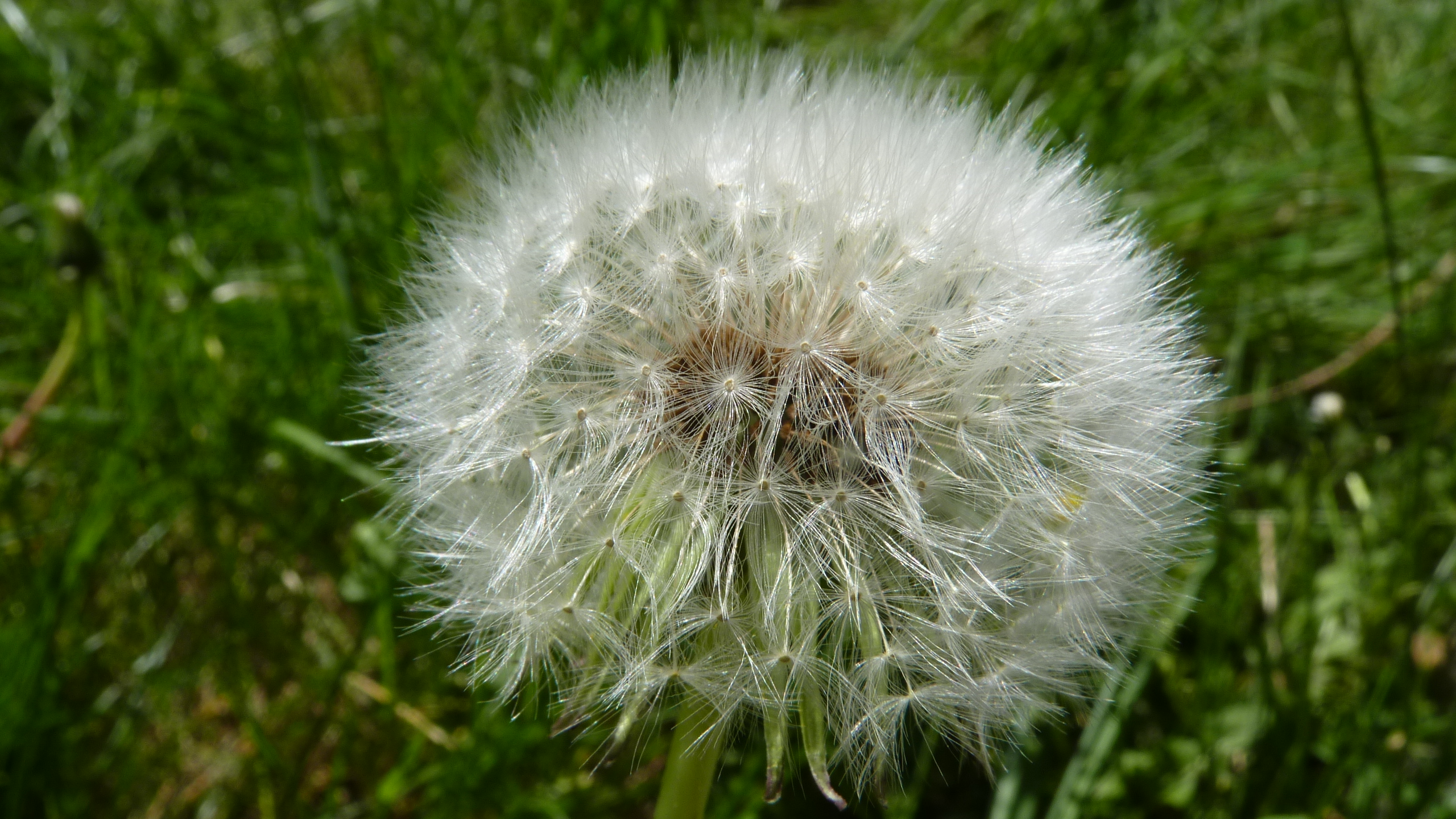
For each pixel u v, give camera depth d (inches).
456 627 3.1
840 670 2.1
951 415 2.2
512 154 2.6
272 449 3.6
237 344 4.0
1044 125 4.3
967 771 3.1
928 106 2.5
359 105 4.7
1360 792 3.0
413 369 2.4
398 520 3.1
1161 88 4.7
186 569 3.6
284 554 3.5
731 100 2.5
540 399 2.3
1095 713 2.9
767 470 2.1
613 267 2.3
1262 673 3.1
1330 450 4.0
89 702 3.3
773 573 2.1
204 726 3.4
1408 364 4.1
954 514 2.2
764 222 2.3
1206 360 2.3
